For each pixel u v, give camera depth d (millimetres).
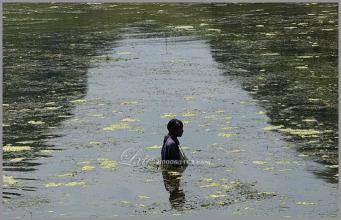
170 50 23781
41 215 9914
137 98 17250
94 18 33906
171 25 30188
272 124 14461
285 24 29031
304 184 10961
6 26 31797
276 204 10117
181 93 17594
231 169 11812
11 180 11555
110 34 28172
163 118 15242
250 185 11000
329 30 26875
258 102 16344
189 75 19688
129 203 10336
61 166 12234
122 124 14867
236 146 13055
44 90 18672
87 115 15789
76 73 20734
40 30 30156
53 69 21453
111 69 21078
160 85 18594
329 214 9664
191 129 14242
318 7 34875
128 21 32344
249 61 21344
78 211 10055
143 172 11805
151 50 23969
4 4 41750
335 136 13547
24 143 13727
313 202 10172
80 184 11281
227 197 10477
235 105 16141
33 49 25297
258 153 12625
